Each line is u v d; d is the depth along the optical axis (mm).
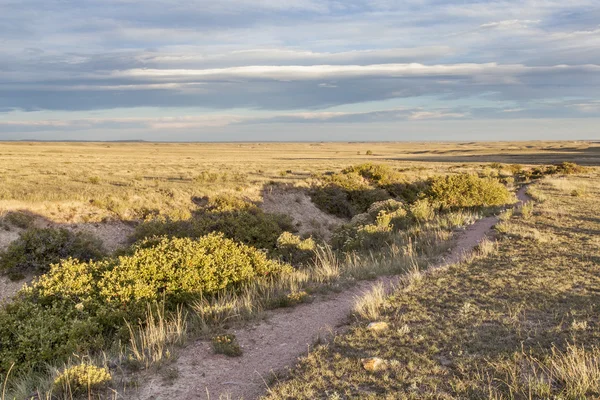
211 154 120062
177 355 6477
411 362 5668
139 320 8070
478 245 12852
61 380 5449
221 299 9125
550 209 19688
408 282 9594
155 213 22906
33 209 19672
